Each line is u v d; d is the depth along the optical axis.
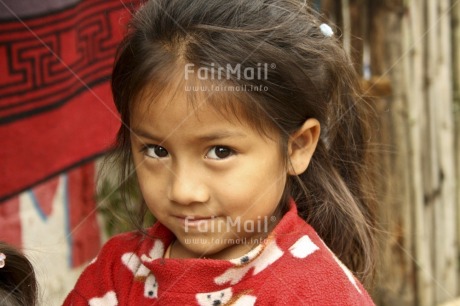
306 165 1.34
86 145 2.19
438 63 2.66
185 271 1.29
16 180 2.07
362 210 1.59
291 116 1.30
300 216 1.45
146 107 1.24
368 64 2.52
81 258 2.35
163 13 1.29
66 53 2.10
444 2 2.66
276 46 1.30
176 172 1.24
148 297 1.36
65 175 2.24
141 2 1.58
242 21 1.30
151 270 1.33
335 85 1.46
